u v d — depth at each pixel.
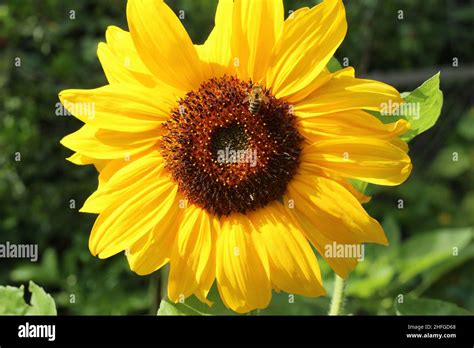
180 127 2.62
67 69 5.87
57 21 6.01
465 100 7.12
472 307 5.32
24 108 5.84
